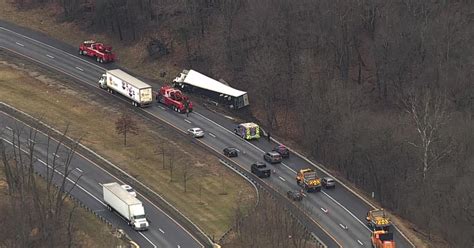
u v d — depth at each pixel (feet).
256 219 453.17
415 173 527.81
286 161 556.10
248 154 559.79
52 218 436.76
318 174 540.93
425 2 616.39
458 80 572.51
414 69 596.70
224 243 445.78
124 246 435.12
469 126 536.01
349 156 549.54
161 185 511.40
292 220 449.06
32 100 612.29
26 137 552.41
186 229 462.60
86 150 545.85
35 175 504.43
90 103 617.21
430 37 597.93
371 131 544.62
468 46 594.24
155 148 556.92
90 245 438.81
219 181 520.01
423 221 502.38
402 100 575.38
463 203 497.05
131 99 618.44
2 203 456.45
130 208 458.50
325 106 570.87
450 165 523.29
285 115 618.85
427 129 531.50
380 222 470.39
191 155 550.77
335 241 460.55
